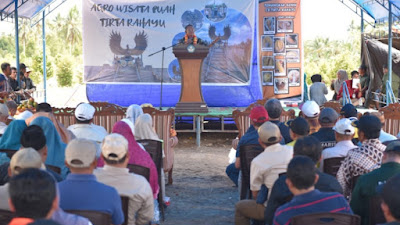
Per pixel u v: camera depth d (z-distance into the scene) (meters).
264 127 4.45
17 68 12.67
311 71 41.47
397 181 2.30
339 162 4.64
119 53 13.91
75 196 3.03
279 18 13.84
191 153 10.73
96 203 3.05
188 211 6.43
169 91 14.01
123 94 14.04
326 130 5.28
